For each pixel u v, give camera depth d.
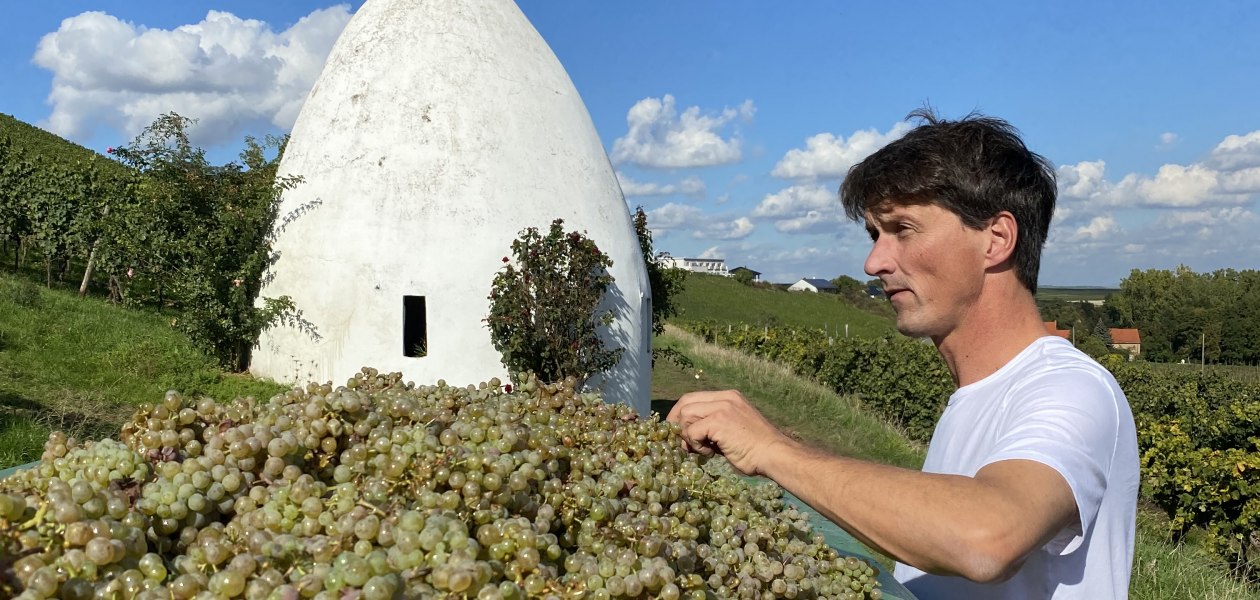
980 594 1.73
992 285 1.73
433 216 9.94
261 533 1.17
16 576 1.04
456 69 10.45
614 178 11.44
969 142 1.66
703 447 1.83
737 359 18.08
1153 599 5.69
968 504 1.31
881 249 1.82
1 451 6.67
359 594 1.03
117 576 1.09
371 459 1.37
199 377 10.88
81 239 16.88
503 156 10.24
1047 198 1.73
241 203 12.23
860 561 1.83
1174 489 8.91
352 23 11.45
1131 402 14.95
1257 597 6.26
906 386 14.76
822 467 1.52
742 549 1.65
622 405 1.99
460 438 1.49
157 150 12.18
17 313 12.98
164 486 1.26
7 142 19.69
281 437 1.36
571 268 9.60
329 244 10.22
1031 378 1.64
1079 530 1.46
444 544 1.13
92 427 8.02
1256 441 10.45
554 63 11.39
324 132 10.63
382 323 9.92
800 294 57.31
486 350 9.94
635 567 1.30
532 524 1.34
